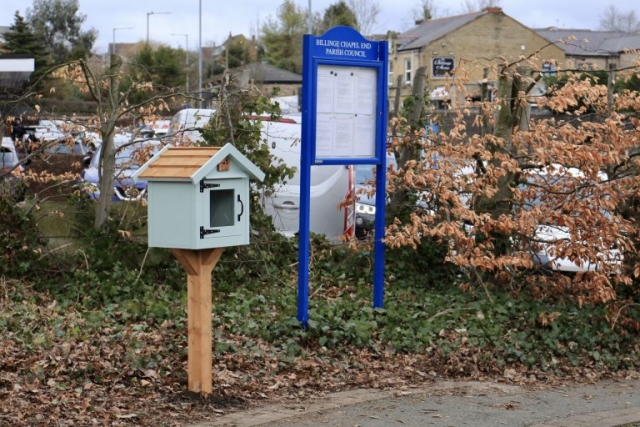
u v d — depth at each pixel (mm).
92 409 6652
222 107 11734
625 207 11094
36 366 7395
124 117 12508
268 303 10617
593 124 10414
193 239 6766
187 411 6852
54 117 13062
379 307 10133
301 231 9250
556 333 9969
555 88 10945
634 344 10461
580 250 10039
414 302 10805
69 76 12555
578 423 7109
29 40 55844
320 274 12070
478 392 8102
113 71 12086
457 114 11062
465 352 9148
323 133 9391
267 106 11797
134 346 8242
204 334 7105
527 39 53156
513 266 11102
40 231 11430
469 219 10305
